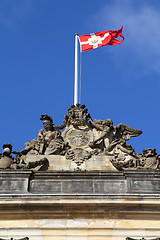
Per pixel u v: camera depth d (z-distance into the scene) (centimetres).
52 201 4056
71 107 4891
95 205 4066
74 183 4247
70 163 4503
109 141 4659
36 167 4438
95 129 4769
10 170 4269
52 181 4259
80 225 4053
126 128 4788
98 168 4462
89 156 4531
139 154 4562
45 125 4772
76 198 4069
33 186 4234
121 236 4009
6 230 4025
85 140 4669
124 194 4062
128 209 4072
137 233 4009
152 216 4069
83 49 5616
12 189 4184
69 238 4009
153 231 4012
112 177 4259
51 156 4556
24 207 4069
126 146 4625
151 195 4050
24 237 3981
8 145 4569
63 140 4691
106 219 4072
